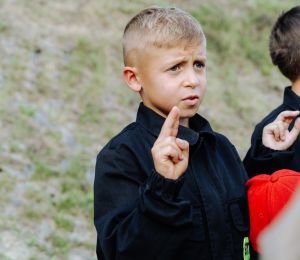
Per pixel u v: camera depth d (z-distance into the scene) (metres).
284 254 0.41
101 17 7.28
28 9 6.63
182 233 0.96
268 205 1.14
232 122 6.30
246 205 1.22
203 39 1.19
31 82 5.27
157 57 1.15
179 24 1.15
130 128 1.23
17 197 3.61
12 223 3.31
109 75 6.10
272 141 1.55
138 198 1.01
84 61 6.09
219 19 8.51
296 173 1.22
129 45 1.23
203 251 1.09
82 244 3.41
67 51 6.13
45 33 6.25
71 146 4.55
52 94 5.25
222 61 7.69
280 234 0.42
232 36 8.25
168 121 0.98
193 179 1.16
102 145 4.82
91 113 5.25
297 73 1.88
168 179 0.95
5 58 5.46
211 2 8.99
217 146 1.33
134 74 1.24
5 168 3.86
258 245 1.14
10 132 4.36
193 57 1.15
